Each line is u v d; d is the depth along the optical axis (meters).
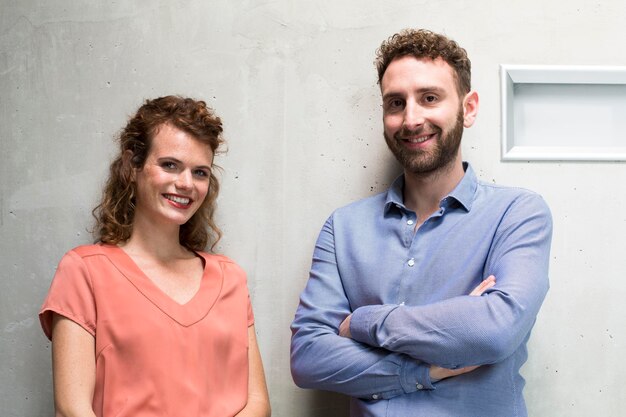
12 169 1.86
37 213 1.86
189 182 1.51
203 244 1.76
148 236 1.56
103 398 1.41
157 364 1.43
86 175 1.86
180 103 1.55
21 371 1.84
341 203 1.87
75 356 1.41
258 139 1.88
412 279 1.52
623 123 1.88
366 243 1.61
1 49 1.87
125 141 1.56
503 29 1.88
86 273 1.46
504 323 1.30
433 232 1.55
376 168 1.88
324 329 1.53
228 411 1.50
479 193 1.58
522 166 1.86
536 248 1.43
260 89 1.88
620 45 1.88
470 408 1.40
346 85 1.88
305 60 1.88
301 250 1.87
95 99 1.87
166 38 1.88
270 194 1.88
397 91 1.55
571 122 1.89
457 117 1.57
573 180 1.87
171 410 1.42
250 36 1.88
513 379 1.45
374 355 1.42
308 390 1.86
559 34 1.88
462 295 1.47
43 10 1.88
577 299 1.86
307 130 1.88
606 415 1.85
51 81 1.87
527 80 1.87
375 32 1.87
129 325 1.43
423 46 1.55
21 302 1.85
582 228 1.86
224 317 1.56
